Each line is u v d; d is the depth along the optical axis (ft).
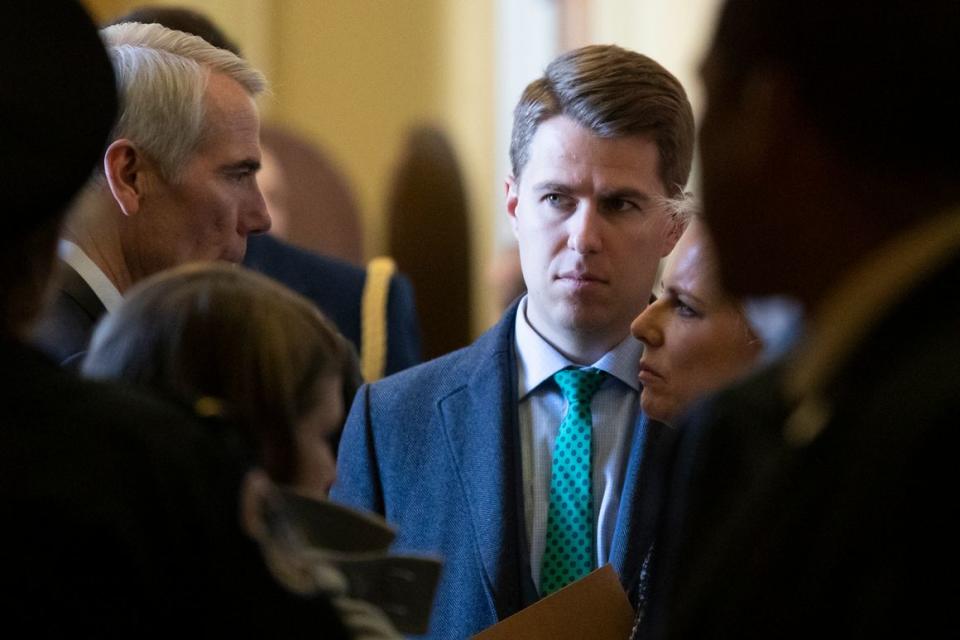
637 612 21.76
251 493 14.52
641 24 57.47
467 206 60.75
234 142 25.36
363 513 16.71
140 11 31.30
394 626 16.72
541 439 23.81
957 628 11.64
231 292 16.02
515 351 24.56
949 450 11.79
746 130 12.82
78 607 13.20
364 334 34.73
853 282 12.69
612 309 23.62
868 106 12.18
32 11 15.19
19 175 14.58
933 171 12.25
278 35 61.36
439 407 24.36
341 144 61.98
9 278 14.74
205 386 15.69
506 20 61.05
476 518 23.24
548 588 22.99
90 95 15.29
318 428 16.33
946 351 12.12
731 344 21.72
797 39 12.45
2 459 13.55
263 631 13.99
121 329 15.99
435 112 61.52
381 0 61.98
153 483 13.83
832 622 12.17
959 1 11.93
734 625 12.73
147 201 24.80
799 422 13.23
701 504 14.61
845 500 12.25
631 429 23.54
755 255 13.03
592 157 23.41
